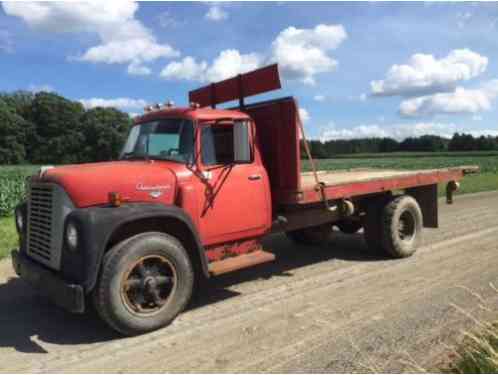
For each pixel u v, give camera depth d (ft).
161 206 15.35
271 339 13.96
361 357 12.41
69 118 230.89
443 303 16.47
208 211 17.16
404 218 24.64
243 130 17.02
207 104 22.52
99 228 13.83
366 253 25.57
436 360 11.98
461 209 41.22
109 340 14.40
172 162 17.10
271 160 20.31
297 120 19.16
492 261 22.24
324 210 23.06
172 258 15.21
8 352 13.66
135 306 14.53
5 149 224.33
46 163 228.43
